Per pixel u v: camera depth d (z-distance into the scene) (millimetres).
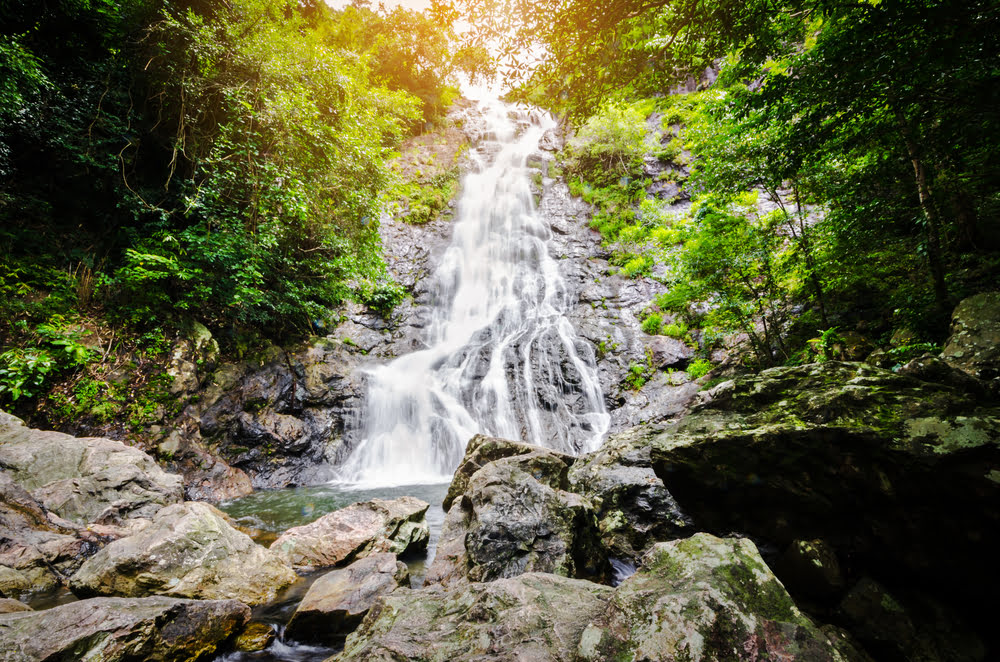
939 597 2516
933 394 2760
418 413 11781
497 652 1856
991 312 4742
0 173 7793
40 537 4180
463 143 24812
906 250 7457
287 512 6875
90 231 9164
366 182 11867
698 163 9359
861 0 4145
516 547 3488
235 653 3016
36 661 2328
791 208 12477
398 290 14859
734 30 4582
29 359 6664
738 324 10430
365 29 20547
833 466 2801
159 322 8680
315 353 11711
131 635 2621
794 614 1657
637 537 4367
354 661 2033
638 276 15750
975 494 2268
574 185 21375
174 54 9148
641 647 1561
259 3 10102
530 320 15469
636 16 4609
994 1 3242
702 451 3375
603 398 12414
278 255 10469
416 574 4207
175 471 7566
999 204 6625
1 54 7184
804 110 5125
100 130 9141
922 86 4184
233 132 9555
